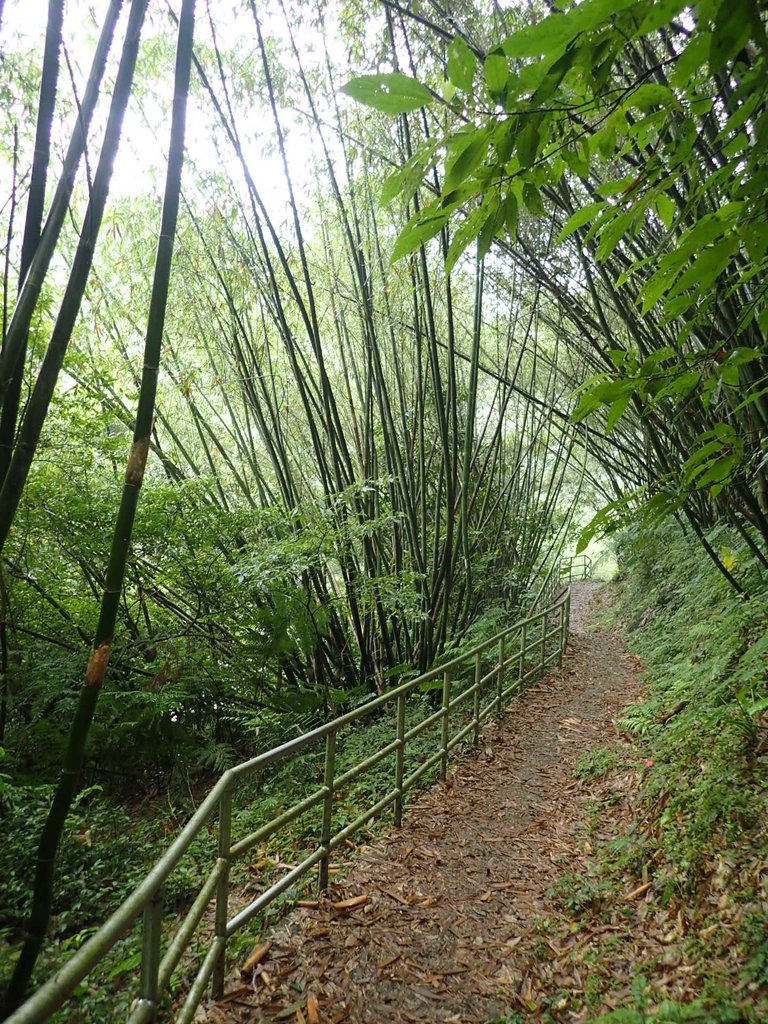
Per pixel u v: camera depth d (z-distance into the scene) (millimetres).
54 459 5152
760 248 1258
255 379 6145
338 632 6625
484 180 1302
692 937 2346
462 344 9547
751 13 883
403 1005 2336
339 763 4965
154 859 3725
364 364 7234
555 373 9367
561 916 2861
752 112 1104
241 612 5824
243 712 5676
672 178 1373
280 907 2930
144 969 1603
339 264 7117
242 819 4297
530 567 9609
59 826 1850
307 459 8859
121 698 5039
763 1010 1835
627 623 9227
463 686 6539
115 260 6383
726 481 1888
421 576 6094
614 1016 1996
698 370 1654
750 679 3855
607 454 8984
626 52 2521
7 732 4836
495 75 1104
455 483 6125
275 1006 2295
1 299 4262
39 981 2275
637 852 3115
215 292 6316
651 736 4516
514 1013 2273
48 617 5598
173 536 5430
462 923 2838
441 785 4336
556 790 4270
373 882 3156
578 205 4023
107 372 5492
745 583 5141
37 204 2283
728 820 2836
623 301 3941
